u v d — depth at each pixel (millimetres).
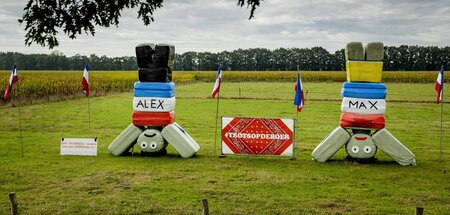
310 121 27641
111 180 12578
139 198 10773
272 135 15562
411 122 27125
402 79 84562
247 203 10398
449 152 17469
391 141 14906
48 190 11562
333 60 172250
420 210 6004
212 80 92562
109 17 7512
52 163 14891
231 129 15828
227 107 36188
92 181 12453
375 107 15000
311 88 64000
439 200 10719
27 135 21516
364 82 15211
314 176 13109
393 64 154000
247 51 181375
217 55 182875
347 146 15227
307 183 12281
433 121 27641
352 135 15312
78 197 10875
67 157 15992
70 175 13148
